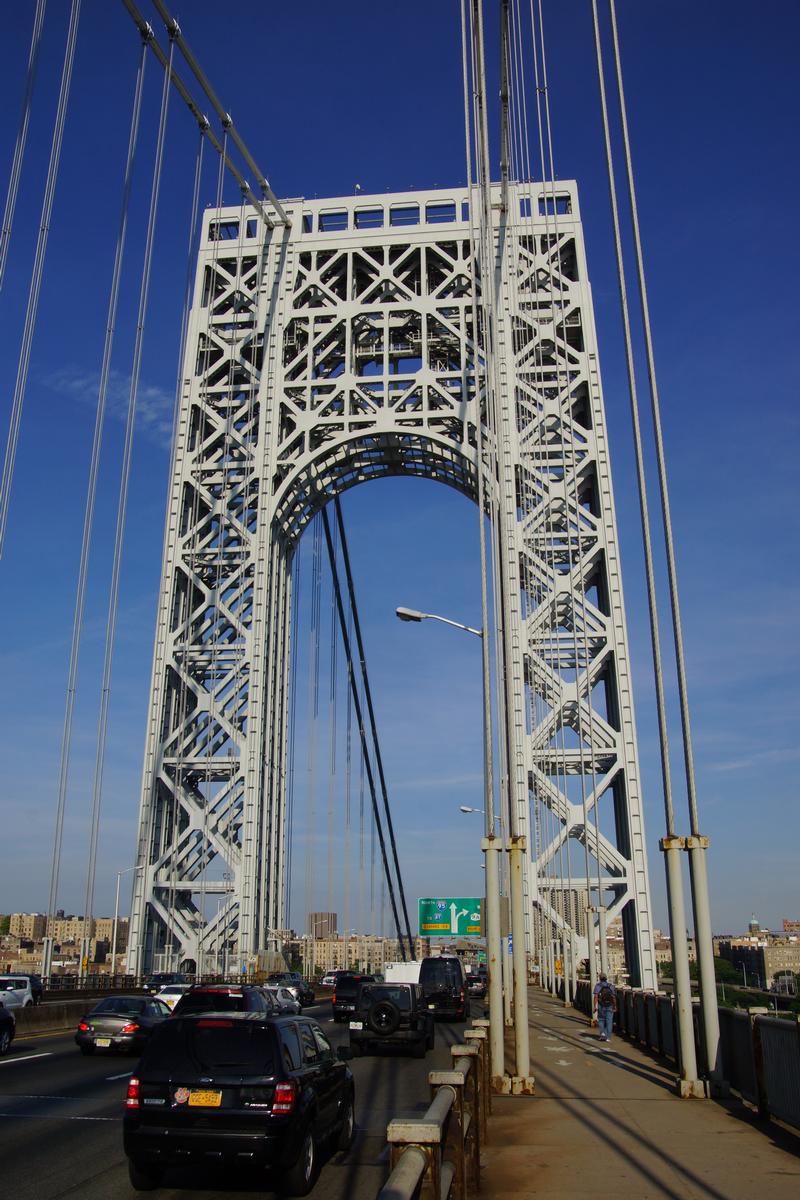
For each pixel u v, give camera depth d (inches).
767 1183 490.3
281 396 2935.5
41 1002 1865.2
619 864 2418.8
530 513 2696.9
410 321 2979.8
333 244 3070.9
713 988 800.3
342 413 2920.8
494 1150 576.1
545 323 2925.7
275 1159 490.0
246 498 2874.0
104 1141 623.8
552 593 2618.1
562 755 2465.6
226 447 2910.9
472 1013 2210.9
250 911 2519.7
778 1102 642.8
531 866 2407.7
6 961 5861.2
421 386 2883.9
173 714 2736.2
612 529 2667.3
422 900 3705.7
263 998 1052.5
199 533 2893.7
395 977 2043.6
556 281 2979.8
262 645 2711.6
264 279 3056.1
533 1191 474.6
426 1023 1249.4
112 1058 1094.4
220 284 3129.9
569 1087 834.2
